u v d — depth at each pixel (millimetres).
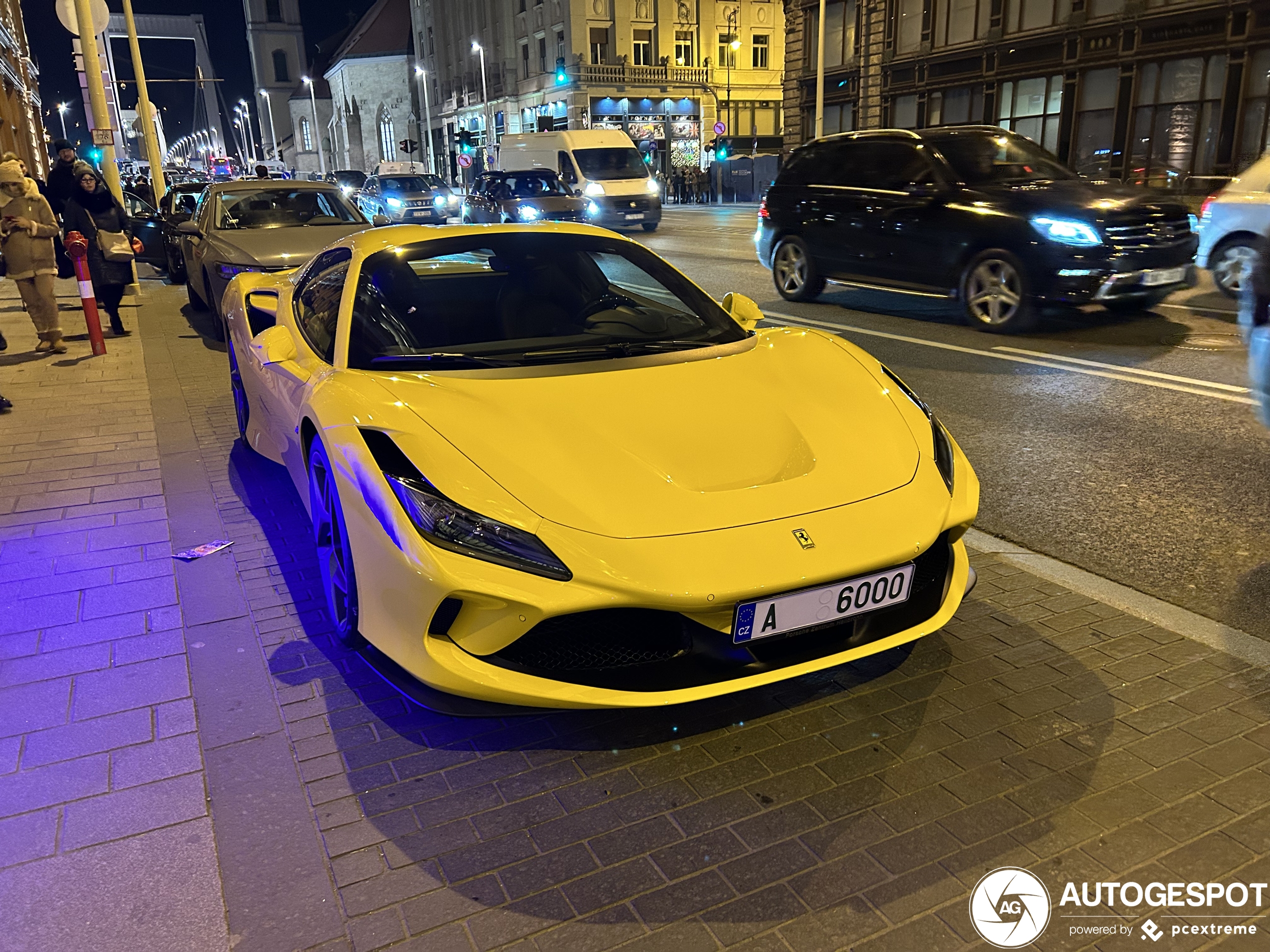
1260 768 2361
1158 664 2869
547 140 25922
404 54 92000
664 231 23531
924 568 2650
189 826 2244
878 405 2992
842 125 36438
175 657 3049
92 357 8492
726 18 56875
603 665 2346
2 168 8234
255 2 138000
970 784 2340
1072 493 4410
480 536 2297
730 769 2428
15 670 2980
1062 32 26500
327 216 10000
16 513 4426
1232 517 4055
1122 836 2141
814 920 1922
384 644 2469
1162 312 9180
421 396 2781
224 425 5969
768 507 2443
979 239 8453
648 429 2701
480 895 2010
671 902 1979
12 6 32969
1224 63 22984
